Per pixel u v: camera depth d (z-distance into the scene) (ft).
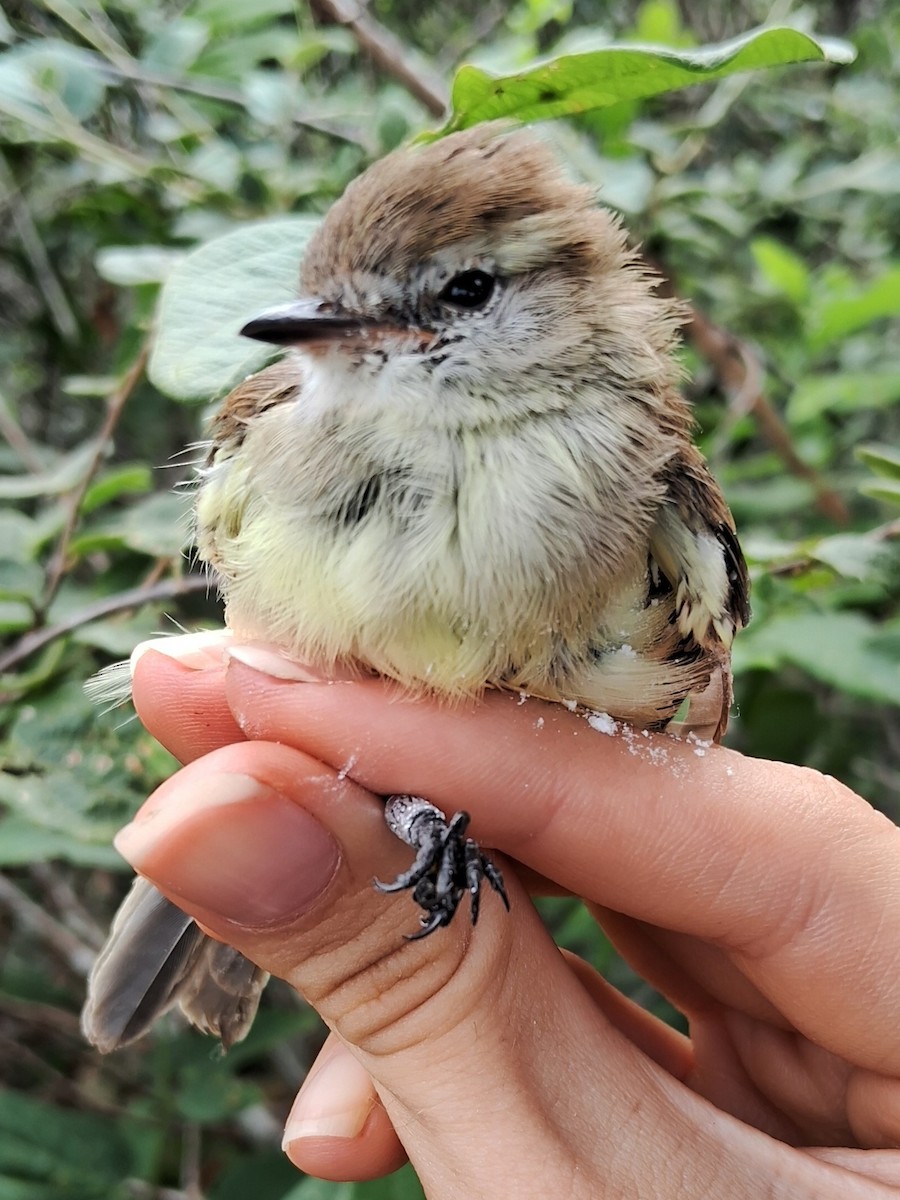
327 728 0.27
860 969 0.28
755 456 0.70
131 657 0.33
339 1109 0.34
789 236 0.81
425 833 0.27
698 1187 0.25
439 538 0.26
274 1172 0.51
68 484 0.41
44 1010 0.64
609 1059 0.27
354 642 0.27
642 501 0.27
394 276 0.27
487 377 0.27
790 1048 0.35
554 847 0.29
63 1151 0.51
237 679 0.28
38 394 0.69
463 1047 0.26
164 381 0.25
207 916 0.25
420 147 0.29
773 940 0.29
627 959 0.38
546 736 0.29
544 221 0.28
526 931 0.29
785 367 0.65
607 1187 0.25
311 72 0.63
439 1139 0.26
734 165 0.72
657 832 0.29
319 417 0.27
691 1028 0.38
